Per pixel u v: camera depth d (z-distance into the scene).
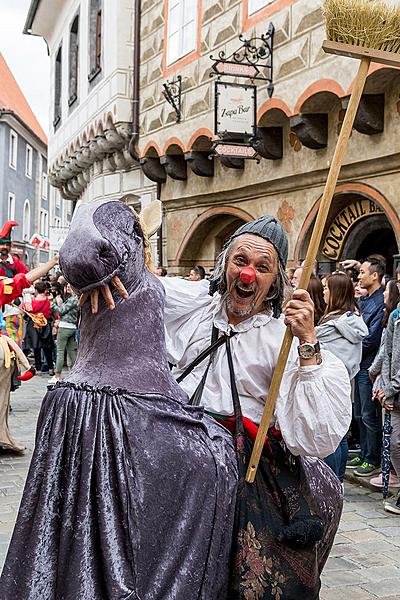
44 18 21.67
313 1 8.88
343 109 8.83
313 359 2.26
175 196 13.55
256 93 9.98
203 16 11.53
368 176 8.84
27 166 42.78
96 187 16.69
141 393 2.12
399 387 5.54
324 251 10.00
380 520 5.56
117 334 2.16
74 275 2.09
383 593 4.25
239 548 2.21
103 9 15.06
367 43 2.30
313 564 2.27
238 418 2.39
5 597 1.98
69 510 2.01
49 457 2.07
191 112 11.90
